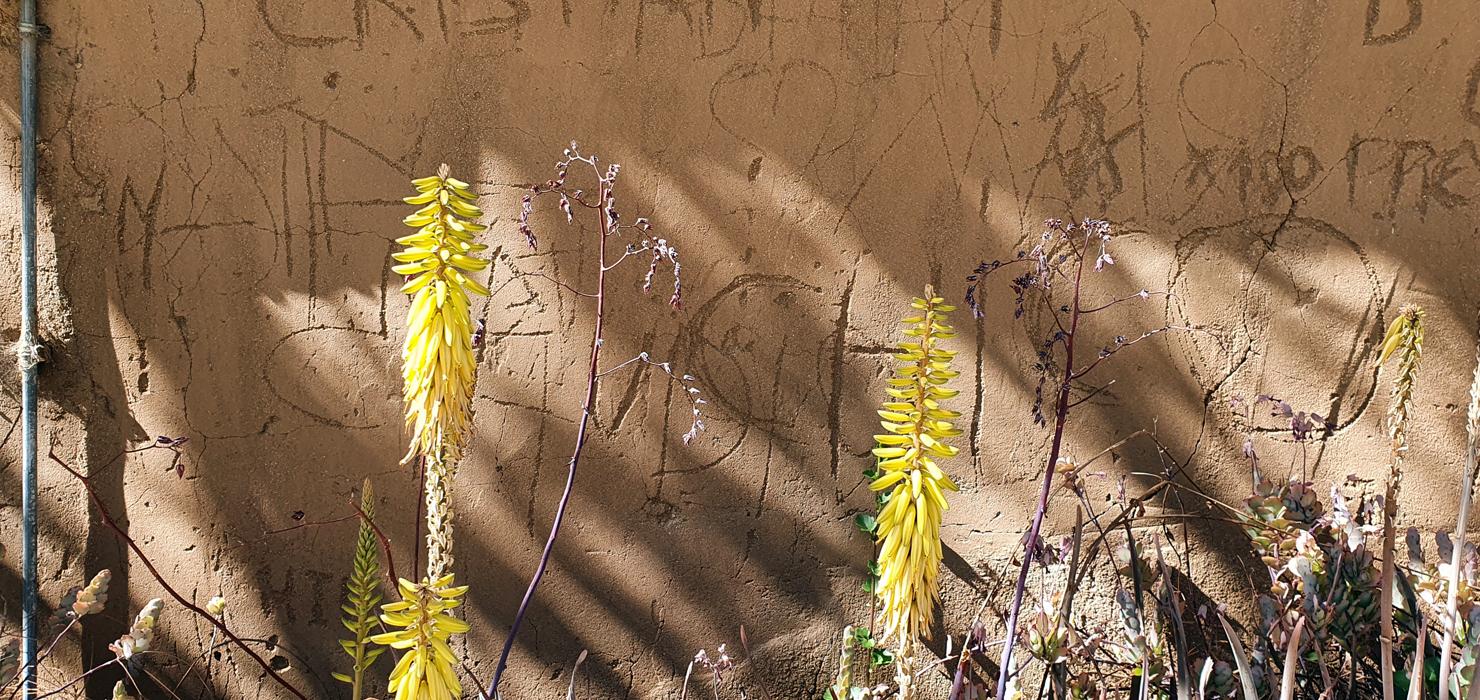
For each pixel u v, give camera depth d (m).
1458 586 1.84
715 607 2.48
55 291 2.28
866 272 2.38
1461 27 2.29
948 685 2.48
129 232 2.29
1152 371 2.40
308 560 2.40
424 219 1.53
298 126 2.29
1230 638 1.82
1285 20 2.31
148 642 1.92
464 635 2.45
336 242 2.32
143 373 2.33
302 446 2.37
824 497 2.45
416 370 1.53
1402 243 2.35
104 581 1.94
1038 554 2.04
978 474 2.44
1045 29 2.33
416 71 2.29
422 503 2.39
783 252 2.37
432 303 1.52
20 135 2.24
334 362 2.35
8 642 2.30
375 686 2.45
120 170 2.27
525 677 2.46
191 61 2.26
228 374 2.34
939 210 2.37
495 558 2.43
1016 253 2.37
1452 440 2.38
